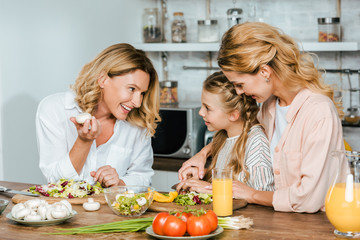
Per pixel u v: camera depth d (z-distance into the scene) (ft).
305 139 5.50
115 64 6.26
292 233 4.62
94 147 6.82
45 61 9.12
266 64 5.49
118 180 6.31
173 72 12.01
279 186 5.92
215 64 11.62
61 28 9.43
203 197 5.57
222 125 6.72
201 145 10.26
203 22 10.84
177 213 4.54
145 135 7.23
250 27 5.56
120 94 6.34
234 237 4.52
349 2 10.56
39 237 4.62
